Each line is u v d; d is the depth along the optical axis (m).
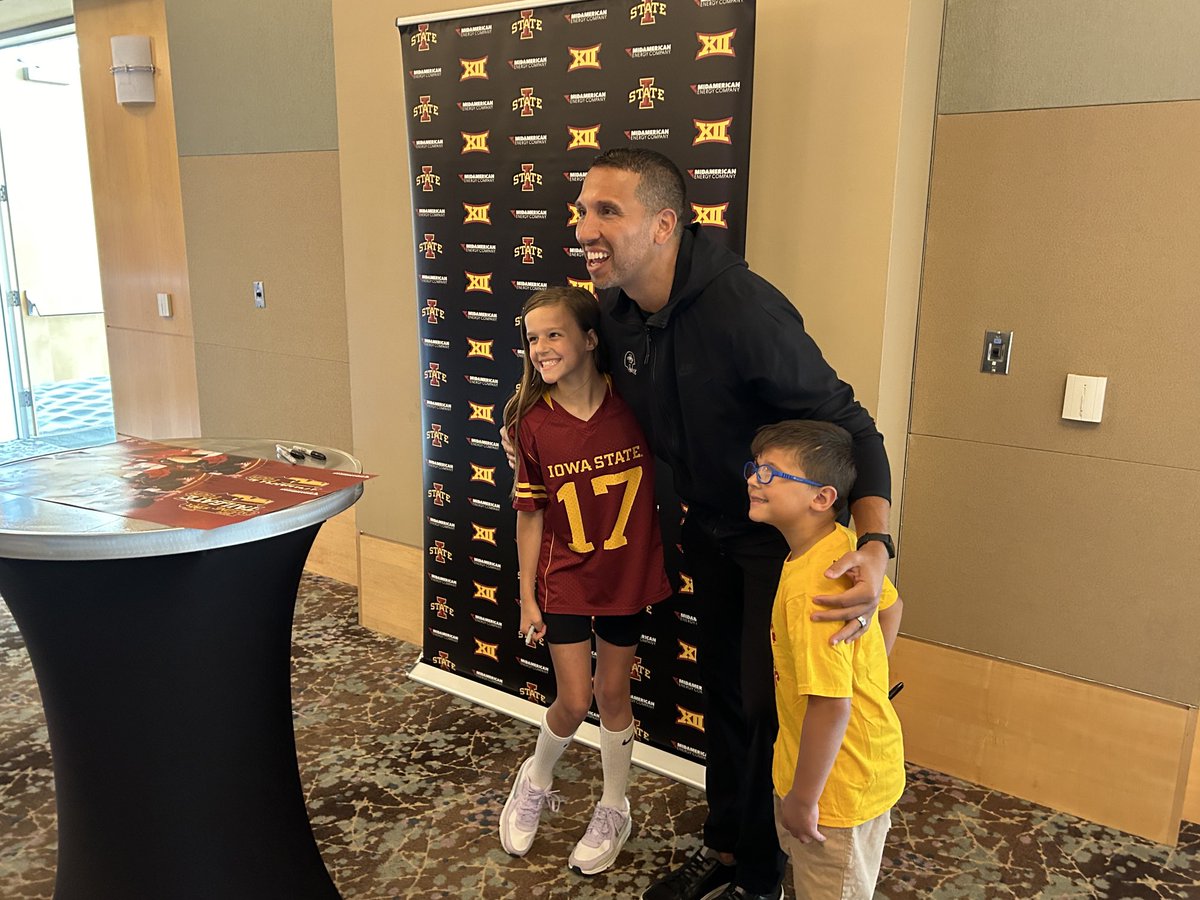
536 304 1.89
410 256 3.07
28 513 1.52
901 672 2.64
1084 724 2.37
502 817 2.30
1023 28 2.15
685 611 2.57
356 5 2.99
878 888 2.13
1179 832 2.32
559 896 2.12
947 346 2.40
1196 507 2.14
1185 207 2.04
